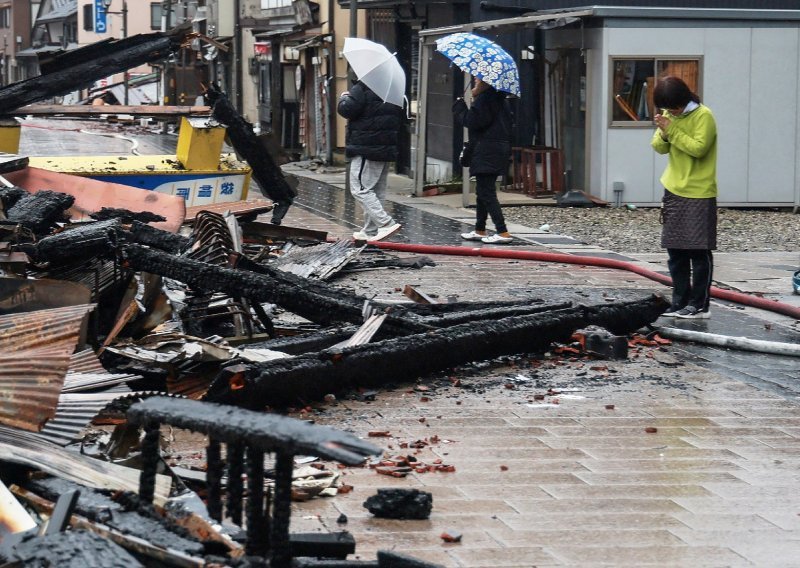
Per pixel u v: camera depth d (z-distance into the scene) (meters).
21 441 8.93
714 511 10.24
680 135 18.83
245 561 6.52
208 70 90.88
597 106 38.69
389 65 28.38
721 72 38.94
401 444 12.24
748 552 9.21
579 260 26.20
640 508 10.29
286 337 16.19
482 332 15.53
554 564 8.84
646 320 17.84
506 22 37.44
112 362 13.57
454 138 43.72
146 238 18.11
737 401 14.48
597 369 16.02
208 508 7.33
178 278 15.03
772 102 39.28
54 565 6.19
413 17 46.72
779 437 12.84
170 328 16.12
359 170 28.58
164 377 13.52
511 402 14.19
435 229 31.88
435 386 14.87
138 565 6.21
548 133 42.41
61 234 15.05
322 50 57.09
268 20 75.00
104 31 134.00
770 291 22.83
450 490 10.73
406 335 15.65
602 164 38.62
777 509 10.33
